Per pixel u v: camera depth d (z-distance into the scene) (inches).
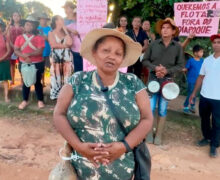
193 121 203.3
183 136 185.6
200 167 146.9
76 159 66.9
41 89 213.9
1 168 134.4
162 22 161.3
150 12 229.3
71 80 64.6
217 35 149.9
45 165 139.4
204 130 171.6
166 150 164.6
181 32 182.2
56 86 201.9
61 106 64.3
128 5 220.8
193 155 161.0
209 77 156.3
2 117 199.6
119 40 62.2
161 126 171.2
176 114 211.5
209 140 175.5
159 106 168.4
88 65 173.6
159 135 173.2
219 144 161.9
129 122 61.9
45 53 247.3
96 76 63.5
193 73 211.0
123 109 61.1
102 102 60.7
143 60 168.7
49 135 176.2
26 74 197.9
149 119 64.6
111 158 60.4
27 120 196.9
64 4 208.7
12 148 155.6
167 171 140.1
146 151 69.6
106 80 63.1
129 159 66.5
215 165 150.5
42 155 149.4
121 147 60.6
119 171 65.4
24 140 167.2
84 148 60.2
